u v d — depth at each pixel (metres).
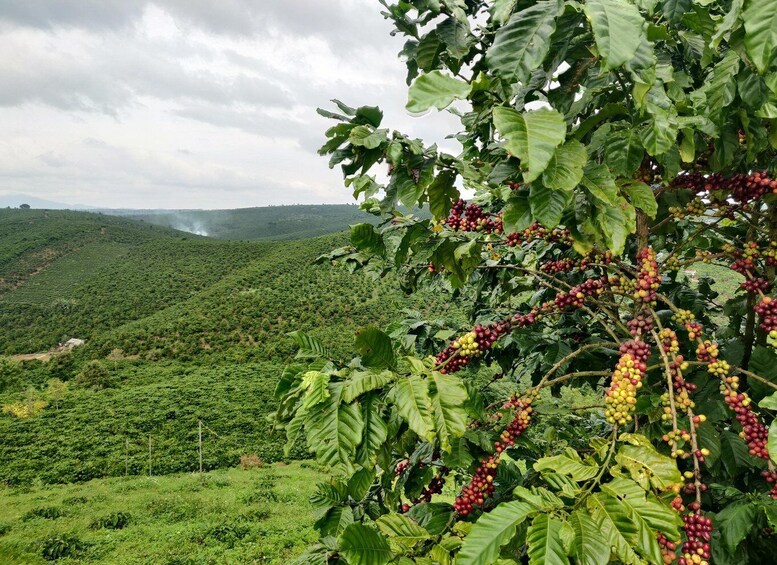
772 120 2.51
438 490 3.49
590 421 4.62
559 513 1.85
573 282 3.78
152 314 118.50
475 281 4.11
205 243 177.00
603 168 2.14
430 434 1.83
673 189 3.07
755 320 3.16
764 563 2.66
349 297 114.50
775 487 2.33
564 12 1.87
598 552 1.71
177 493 34.25
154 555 23.25
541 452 3.38
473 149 3.38
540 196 2.05
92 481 39.19
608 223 2.28
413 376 2.02
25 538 25.16
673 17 2.19
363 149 2.18
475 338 2.84
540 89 2.44
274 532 26.25
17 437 48.91
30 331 109.69
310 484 36.34
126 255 168.50
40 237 176.88
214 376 74.06
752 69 2.20
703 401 2.90
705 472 3.09
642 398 2.70
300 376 2.21
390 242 3.18
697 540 1.97
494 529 1.80
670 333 2.50
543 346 3.63
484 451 2.84
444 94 1.83
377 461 2.47
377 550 2.14
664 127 2.20
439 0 2.35
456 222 3.16
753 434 2.33
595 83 2.54
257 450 46.22
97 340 94.56
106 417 55.34
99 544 24.67
